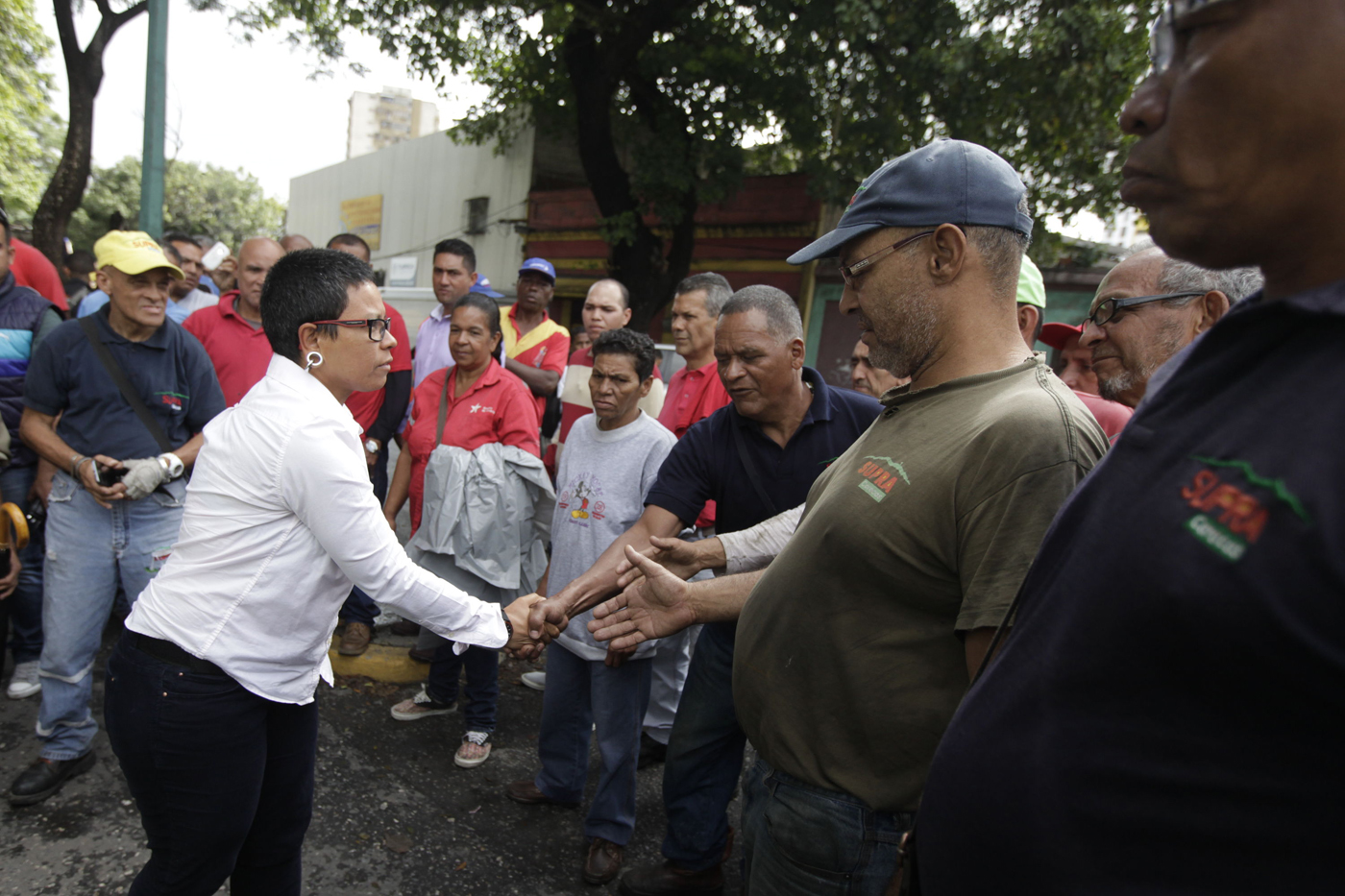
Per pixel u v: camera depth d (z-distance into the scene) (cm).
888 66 998
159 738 161
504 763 313
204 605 162
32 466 323
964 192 120
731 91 1156
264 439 161
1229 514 58
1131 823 64
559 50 1218
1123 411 228
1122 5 877
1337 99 55
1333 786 55
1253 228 61
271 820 184
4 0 1589
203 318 358
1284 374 60
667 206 1188
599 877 247
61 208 960
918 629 121
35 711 317
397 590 173
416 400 340
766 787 144
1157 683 62
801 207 1291
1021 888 73
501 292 1764
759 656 142
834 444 219
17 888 223
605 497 260
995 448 110
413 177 2077
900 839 126
